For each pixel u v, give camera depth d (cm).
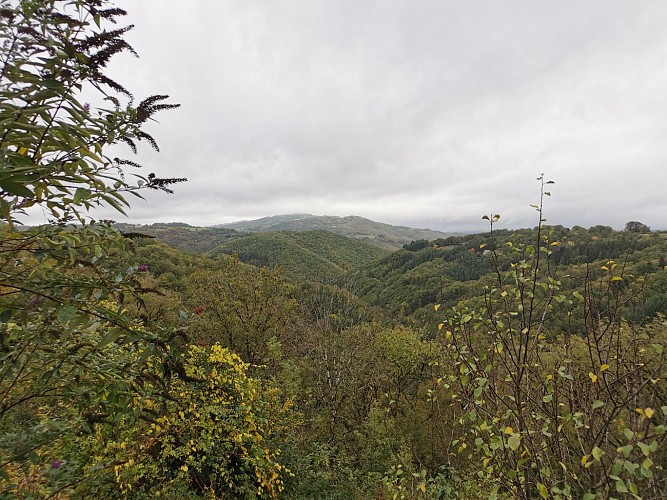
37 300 155
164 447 578
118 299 176
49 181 137
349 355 1215
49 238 145
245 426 643
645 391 248
